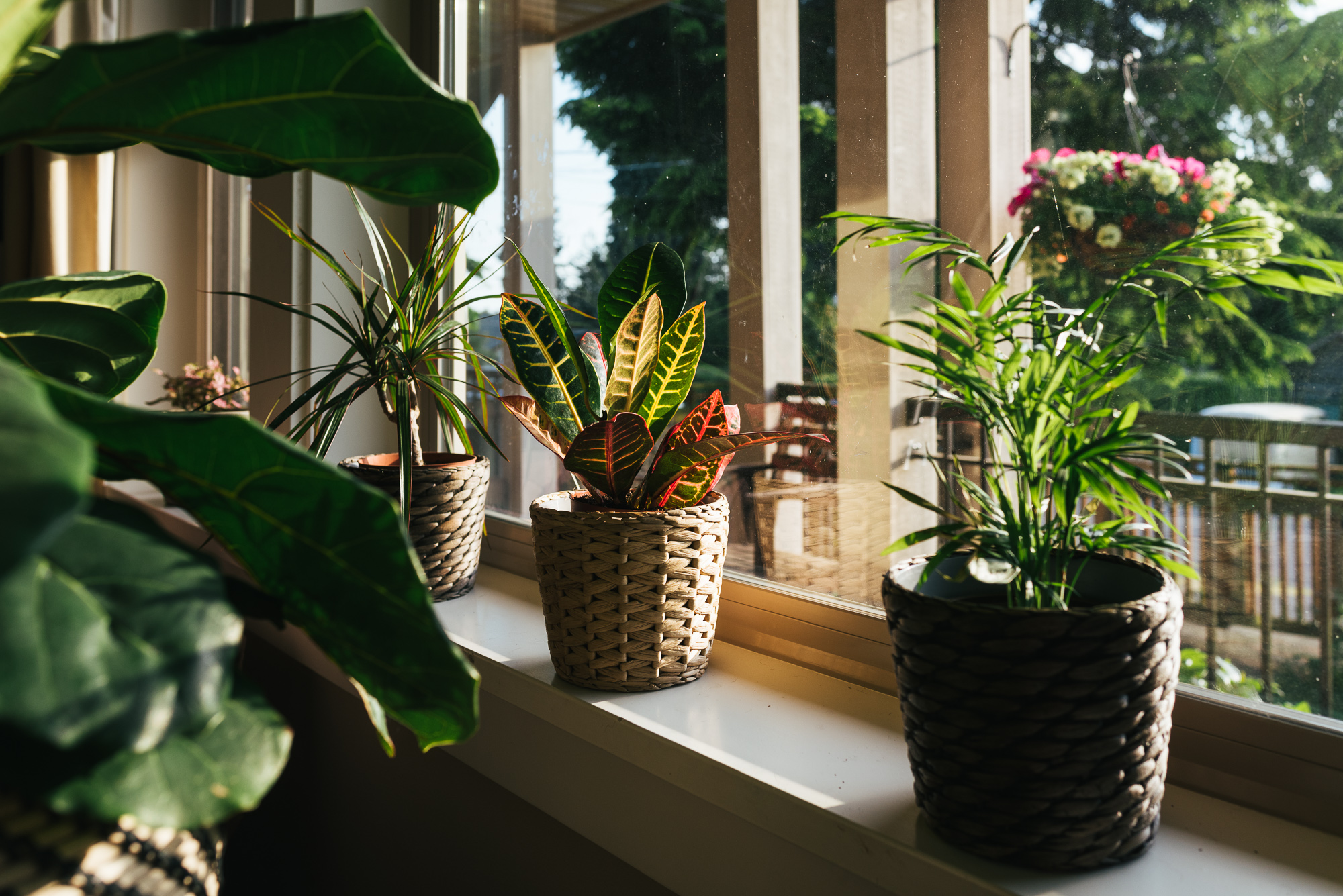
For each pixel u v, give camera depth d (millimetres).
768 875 777
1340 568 699
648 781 885
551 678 1001
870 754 820
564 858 1045
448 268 1249
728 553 1207
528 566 1498
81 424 376
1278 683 738
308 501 389
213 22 2533
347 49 407
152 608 335
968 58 913
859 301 1024
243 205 2395
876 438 1015
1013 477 892
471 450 1307
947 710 591
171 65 406
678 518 913
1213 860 654
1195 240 586
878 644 987
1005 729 569
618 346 954
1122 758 573
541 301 1037
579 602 928
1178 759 779
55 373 613
